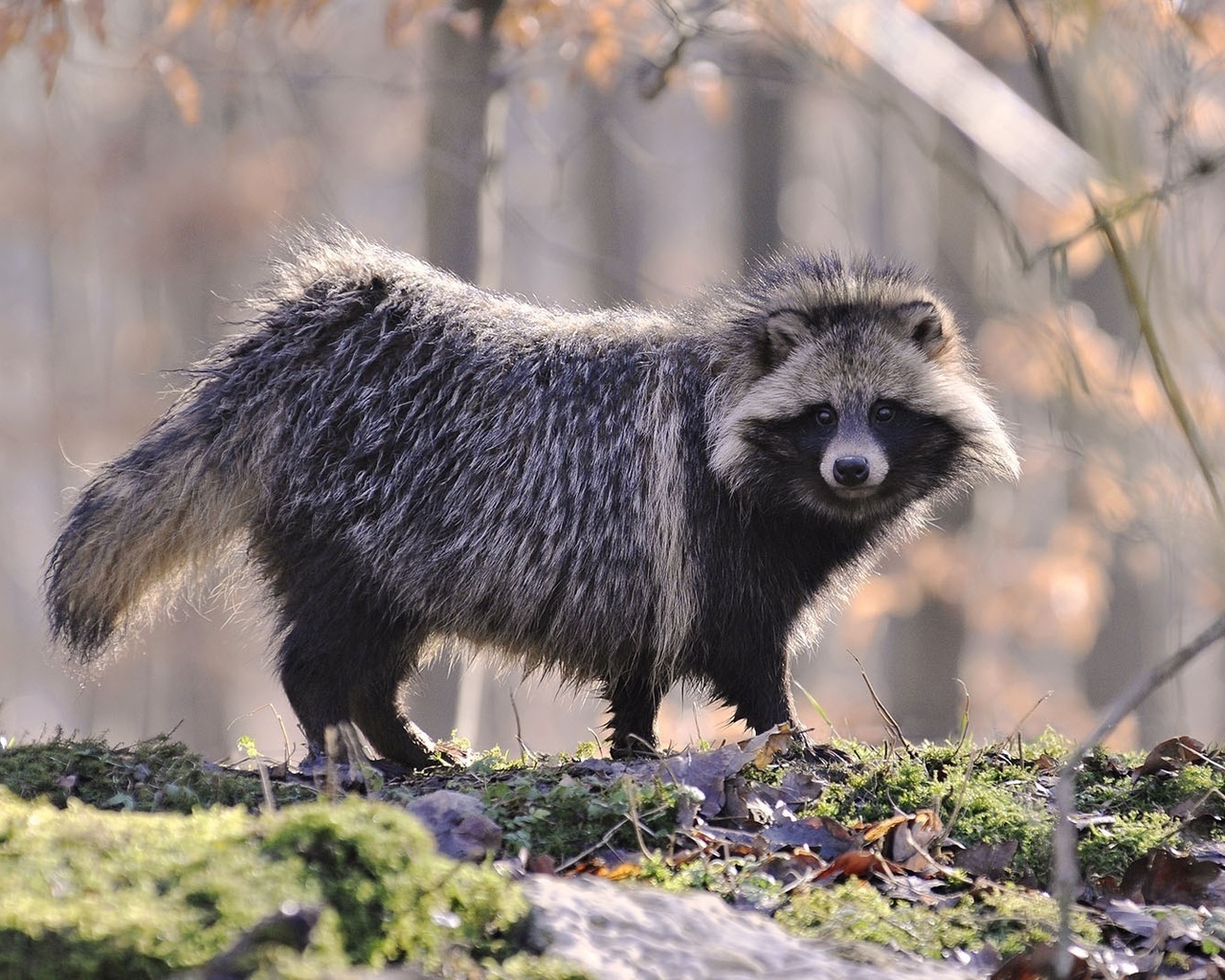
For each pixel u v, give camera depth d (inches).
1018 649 1342.3
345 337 449.7
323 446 443.2
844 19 402.0
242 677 1555.1
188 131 1497.3
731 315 474.0
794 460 453.7
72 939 217.3
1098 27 315.0
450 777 399.5
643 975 234.4
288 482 443.8
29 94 1651.1
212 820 258.5
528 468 447.5
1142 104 323.9
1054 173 330.0
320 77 773.9
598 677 471.2
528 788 345.1
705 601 453.7
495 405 449.7
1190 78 317.4
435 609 448.8
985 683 1086.4
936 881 324.2
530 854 322.7
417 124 1311.5
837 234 1736.0
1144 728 1122.7
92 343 1818.4
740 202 1288.1
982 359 837.2
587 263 922.1
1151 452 318.7
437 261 748.6
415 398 446.6
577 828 332.5
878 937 288.8
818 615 490.3
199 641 1350.9
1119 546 1024.9
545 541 446.6
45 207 1455.5
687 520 452.1
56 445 1482.5
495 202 754.8
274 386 447.2
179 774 361.4
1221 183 360.2
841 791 375.9
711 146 2094.0
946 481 476.7
